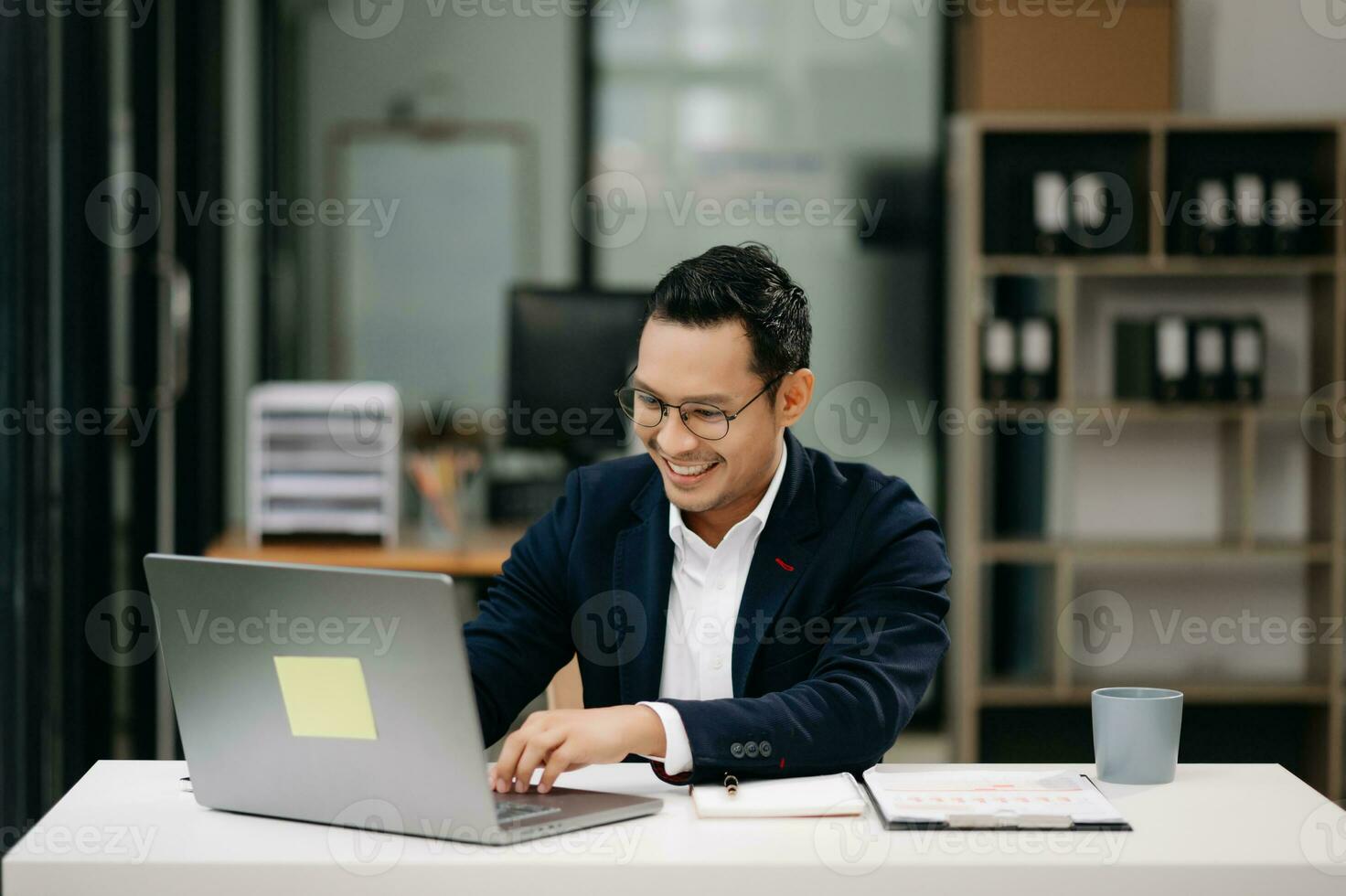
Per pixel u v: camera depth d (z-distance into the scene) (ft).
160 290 11.63
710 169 15.53
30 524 8.47
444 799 4.17
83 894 4.00
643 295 13.14
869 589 5.52
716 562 5.67
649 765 5.25
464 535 12.21
